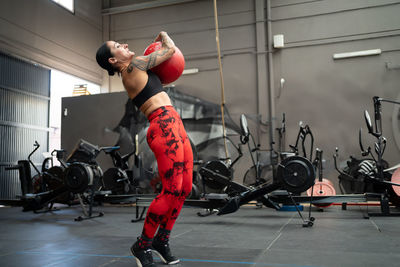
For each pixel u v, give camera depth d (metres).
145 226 1.60
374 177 3.89
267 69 7.62
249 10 7.95
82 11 8.58
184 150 1.78
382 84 6.88
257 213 4.36
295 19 7.57
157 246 1.72
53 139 10.16
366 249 2.02
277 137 7.34
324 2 7.43
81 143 4.95
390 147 6.66
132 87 1.72
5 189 6.64
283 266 1.64
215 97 7.90
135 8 8.84
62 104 8.20
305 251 1.99
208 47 8.13
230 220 3.70
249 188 3.93
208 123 7.56
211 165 4.03
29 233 2.96
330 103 7.14
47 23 7.55
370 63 7.01
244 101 7.69
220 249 2.11
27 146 7.19
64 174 4.21
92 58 8.84
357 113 6.96
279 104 7.45
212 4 8.24
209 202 3.85
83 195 4.96
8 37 6.64
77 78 8.45
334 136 7.02
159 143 1.64
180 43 8.38
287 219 3.68
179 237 2.61
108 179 5.47
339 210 4.59
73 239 2.60
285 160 3.27
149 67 1.71
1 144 6.59
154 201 1.62
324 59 7.30
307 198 3.96
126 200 4.54
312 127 7.18
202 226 3.25
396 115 6.71
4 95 6.68
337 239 2.39
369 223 3.23
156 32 8.68
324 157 7.00
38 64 7.35
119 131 7.66
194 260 1.81
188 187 1.78
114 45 1.76
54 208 5.35
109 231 3.04
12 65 6.88
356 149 6.87
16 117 6.95
